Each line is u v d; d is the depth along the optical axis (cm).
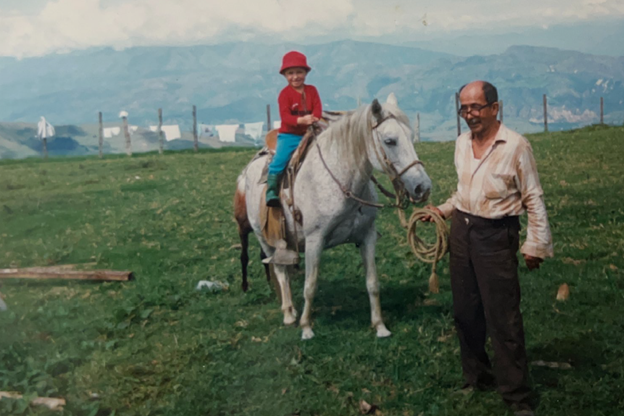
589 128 2898
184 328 661
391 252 897
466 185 415
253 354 565
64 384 531
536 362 502
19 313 742
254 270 880
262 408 469
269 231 611
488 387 468
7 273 902
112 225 1298
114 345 629
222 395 493
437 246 455
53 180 2256
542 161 1744
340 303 700
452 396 463
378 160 509
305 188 564
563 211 1062
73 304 774
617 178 1343
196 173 2186
